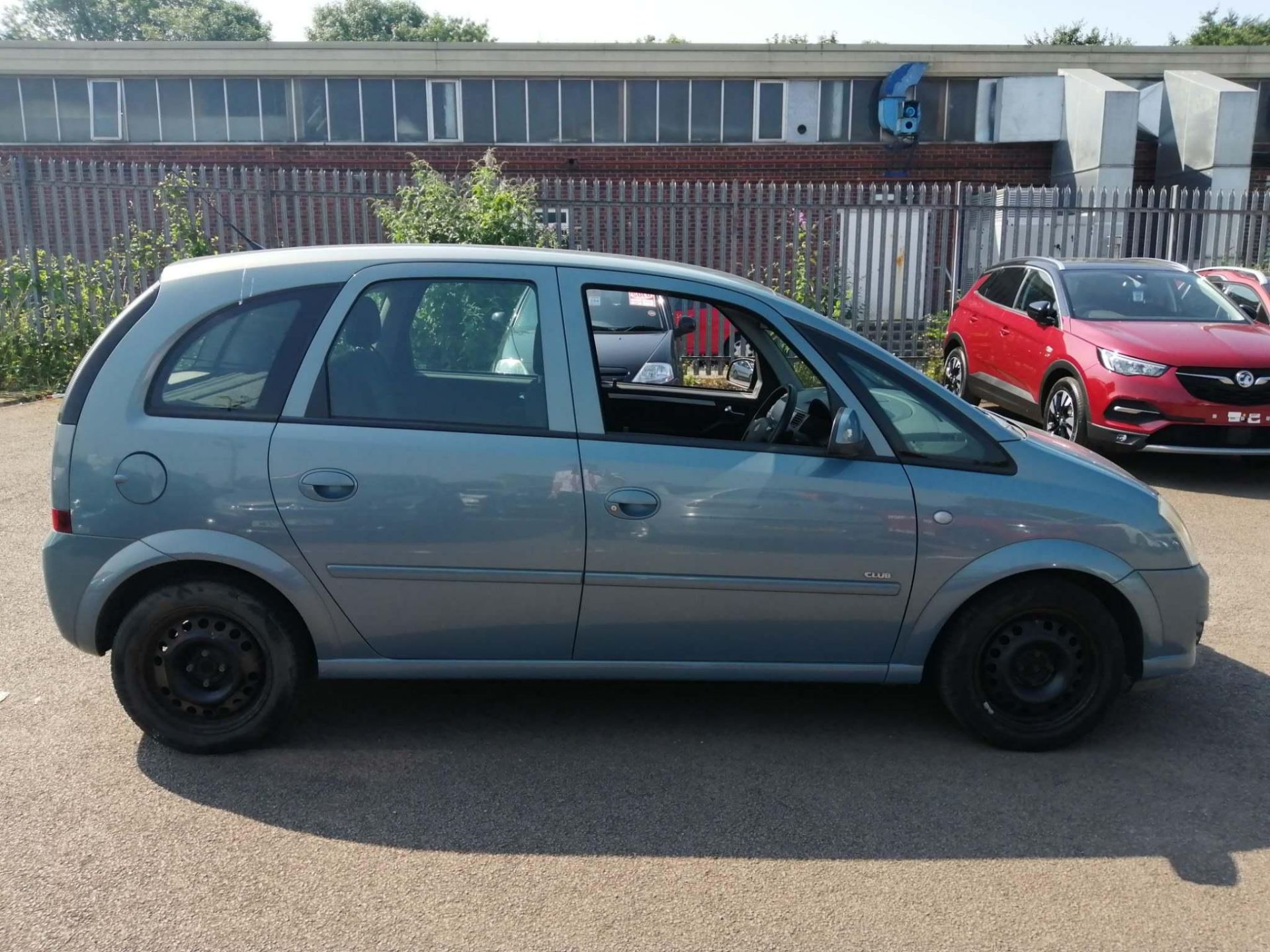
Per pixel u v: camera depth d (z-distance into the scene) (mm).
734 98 21156
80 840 3420
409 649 3979
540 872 3287
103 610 3879
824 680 4105
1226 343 8734
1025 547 3977
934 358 14672
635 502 3852
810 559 3932
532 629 3959
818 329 4105
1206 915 3113
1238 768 4043
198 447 3811
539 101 20922
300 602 3857
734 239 14445
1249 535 7430
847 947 2941
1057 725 4113
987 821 3629
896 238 14797
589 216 16953
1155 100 21391
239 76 20359
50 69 20078
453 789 3797
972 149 21609
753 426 4602
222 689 3977
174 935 2947
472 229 11781
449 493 3824
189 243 12805
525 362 3943
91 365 3885
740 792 3805
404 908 3094
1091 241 15352
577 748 4133
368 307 3938
